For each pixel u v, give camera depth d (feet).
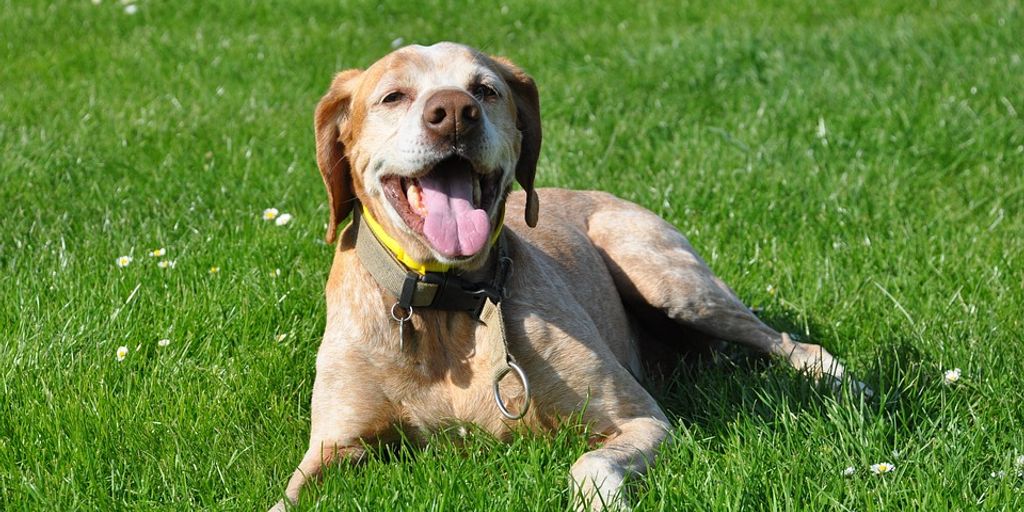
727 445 11.82
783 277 17.33
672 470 11.25
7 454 12.30
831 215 19.43
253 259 17.21
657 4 37.14
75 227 19.06
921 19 31.60
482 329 12.20
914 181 21.02
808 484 10.70
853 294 16.51
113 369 14.12
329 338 12.67
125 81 28.27
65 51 31.30
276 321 15.51
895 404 12.82
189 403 13.17
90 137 23.57
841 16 34.32
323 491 11.05
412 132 11.55
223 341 14.82
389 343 12.27
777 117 24.03
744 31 30.89
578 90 26.63
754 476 10.80
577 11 36.81
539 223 14.79
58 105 26.03
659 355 16.12
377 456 12.57
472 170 12.00
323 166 12.87
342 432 12.28
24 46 32.19
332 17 35.81
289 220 18.66
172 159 22.25
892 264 17.49
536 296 12.63
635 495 10.80
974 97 24.48
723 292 15.42
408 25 35.45
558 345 12.41
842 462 11.28
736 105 25.53
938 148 22.08
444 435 12.48
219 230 18.57
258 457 12.20
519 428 12.42
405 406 12.39
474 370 12.25
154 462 12.02
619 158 22.71
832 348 15.39
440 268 12.09
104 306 15.61
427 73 12.23
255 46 31.42
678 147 22.94
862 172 21.22
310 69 29.40
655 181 21.08
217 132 24.08
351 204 13.28
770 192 20.42
